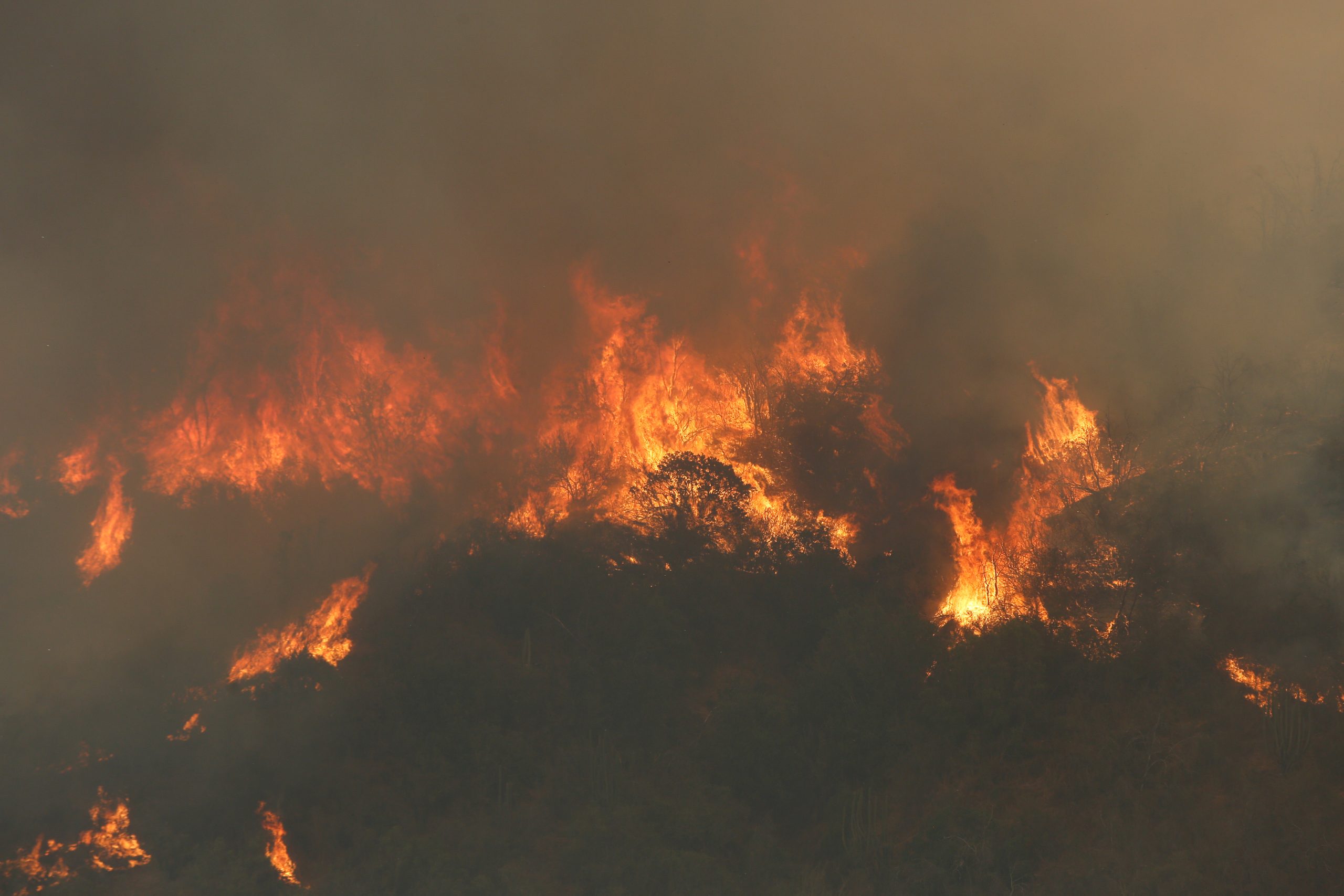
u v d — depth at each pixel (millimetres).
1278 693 50281
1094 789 49469
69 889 47844
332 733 59594
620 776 57938
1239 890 41125
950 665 59875
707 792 56875
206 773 57312
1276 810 43812
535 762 59688
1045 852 46781
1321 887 40469
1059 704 55719
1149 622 57688
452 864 48531
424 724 61188
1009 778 52875
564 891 49000
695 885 47469
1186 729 51188
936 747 55969
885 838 51562
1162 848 44594
